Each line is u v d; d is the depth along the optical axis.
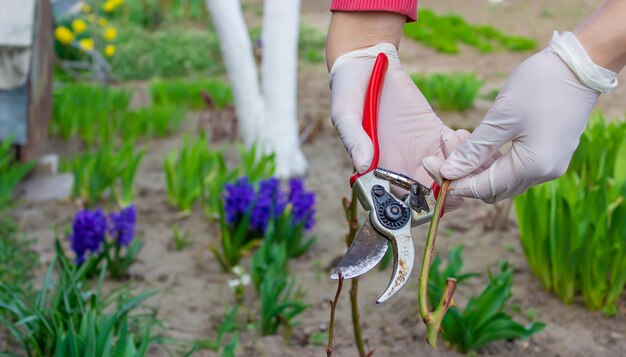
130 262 3.74
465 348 3.07
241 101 5.26
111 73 9.43
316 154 6.03
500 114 1.33
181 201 4.66
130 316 3.12
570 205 3.50
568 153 1.34
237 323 3.35
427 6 14.42
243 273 3.85
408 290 3.68
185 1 13.34
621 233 3.28
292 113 5.27
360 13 1.62
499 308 3.19
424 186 1.48
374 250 1.45
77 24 8.40
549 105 1.31
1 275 3.43
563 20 13.21
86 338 2.54
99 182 4.79
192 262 4.00
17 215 4.55
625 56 1.29
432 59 10.39
